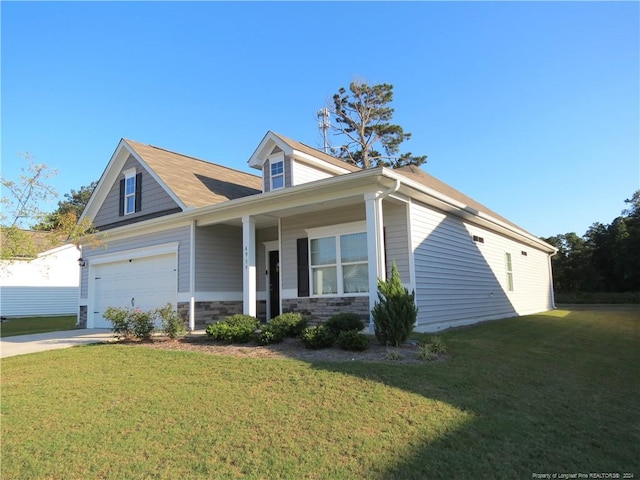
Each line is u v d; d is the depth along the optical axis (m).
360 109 35.28
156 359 7.58
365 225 10.67
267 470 3.67
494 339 9.64
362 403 5.04
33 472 3.75
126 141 15.70
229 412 4.91
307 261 11.63
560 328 12.88
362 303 10.54
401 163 34.91
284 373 6.21
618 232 34.25
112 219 16.25
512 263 17.77
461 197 18.30
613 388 6.39
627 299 30.56
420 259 10.46
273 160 13.79
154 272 13.83
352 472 3.62
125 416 4.92
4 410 5.27
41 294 25.44
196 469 3.71
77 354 8.45
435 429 4.43
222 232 13.56
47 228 11.70
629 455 4.11
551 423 4.79
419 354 7.10
